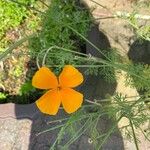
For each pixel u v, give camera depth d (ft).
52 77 0.89
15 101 1.58
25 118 1.56
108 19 1.66
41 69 0.88
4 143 1.60
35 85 0.88
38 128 1.58
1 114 1.56
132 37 1.63
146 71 1.35
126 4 1.68
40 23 1.58
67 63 1.44
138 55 1.62
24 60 1.60
